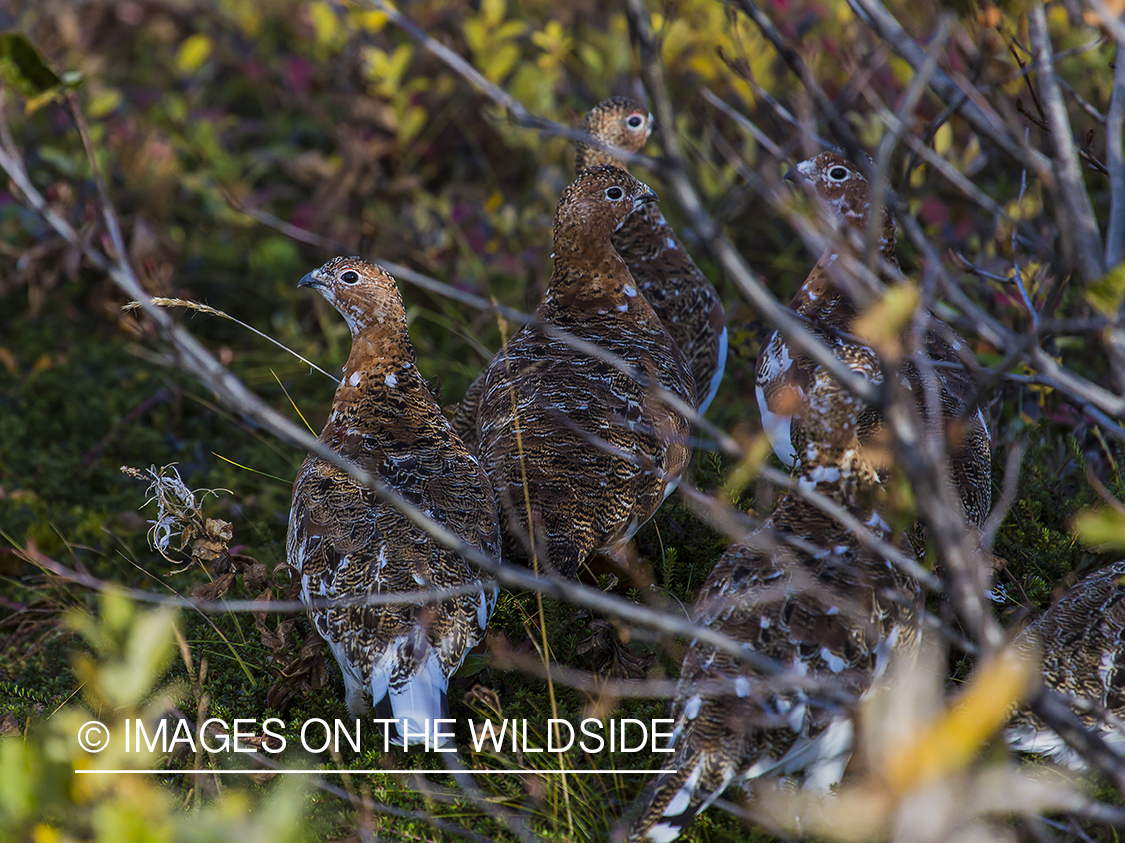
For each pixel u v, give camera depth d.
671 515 9.04
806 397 7.28
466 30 13.69
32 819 4.27
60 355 12.82
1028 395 9.91
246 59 16.56
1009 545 8.16
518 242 13.48
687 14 13.45
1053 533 8.10
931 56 4.46
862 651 6.39
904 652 6.61
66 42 16.27
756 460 5.30
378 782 6.77
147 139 13.93
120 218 13.53
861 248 5.84
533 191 14.28
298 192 15.48
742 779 6.29
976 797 4.34
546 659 6.84
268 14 17.06
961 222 11.43
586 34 15.73
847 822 5.83
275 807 3.84
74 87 4.68
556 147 13.71
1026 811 5.18
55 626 8.96
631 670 7.40
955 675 7.34
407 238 13.59
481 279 12.80
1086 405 7.67
